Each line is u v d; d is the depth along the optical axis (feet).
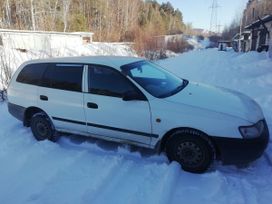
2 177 12.35
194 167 12.12
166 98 12.47
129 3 183.11
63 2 130.93
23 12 122.62
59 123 15.31
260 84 31.17
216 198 10.38
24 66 16.69
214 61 69.67
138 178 11.84
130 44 106.52
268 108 21.09
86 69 14.11
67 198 10.59
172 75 15.88
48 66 15.60
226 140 11.29
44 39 62.90
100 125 13.83
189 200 10.35
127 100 12.71
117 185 11.38
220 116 11.45
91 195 10.64
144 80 13.44
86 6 161.27
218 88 15.05
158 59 100.99
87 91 13.94
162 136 12.41
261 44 83.05
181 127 11.94
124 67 13.60
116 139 13.74
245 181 11.40
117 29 151.64
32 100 16.06
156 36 118.11
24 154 14.44
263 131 11.76
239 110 11.86
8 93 17.37
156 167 12.57
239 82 33.83
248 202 10.07
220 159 12.01
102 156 13.96
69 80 14.65
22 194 11.03
